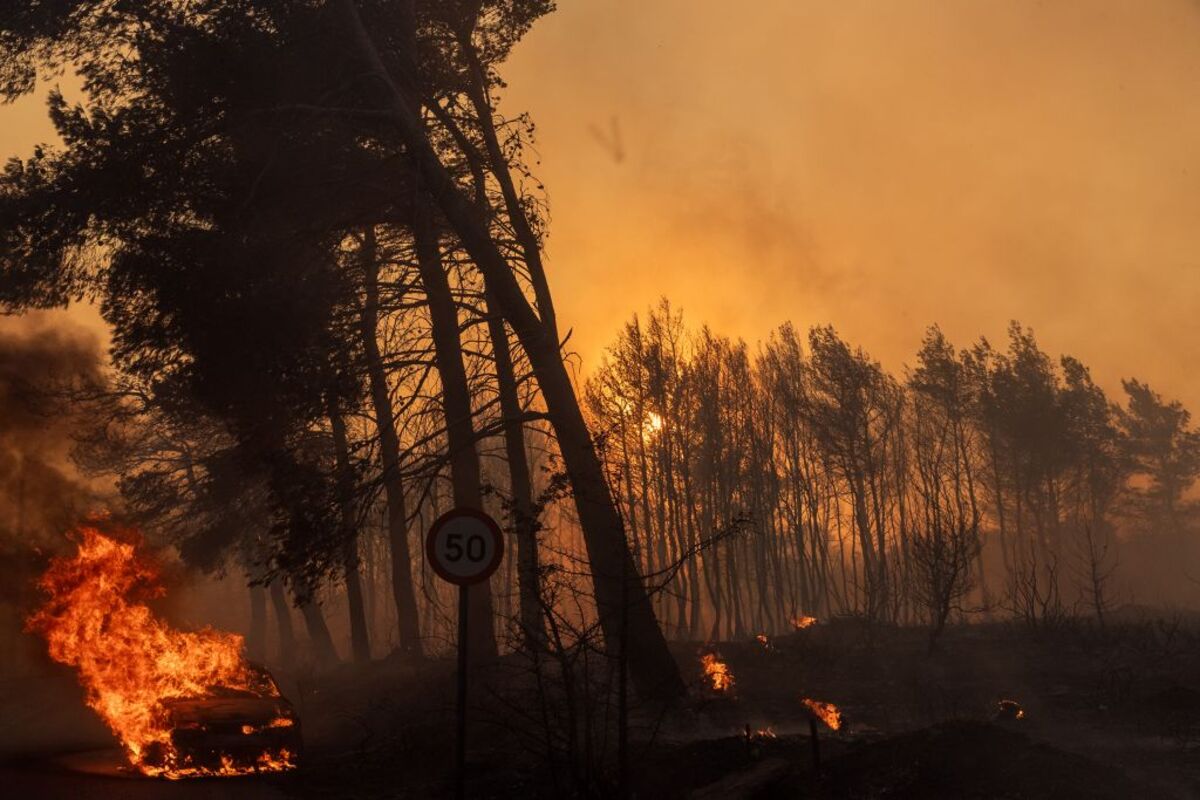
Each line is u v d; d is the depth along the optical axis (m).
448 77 24.84
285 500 20.61
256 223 21.77
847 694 19.59
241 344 20.80
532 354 22.47
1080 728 15.04
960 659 23.39
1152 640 25.42
